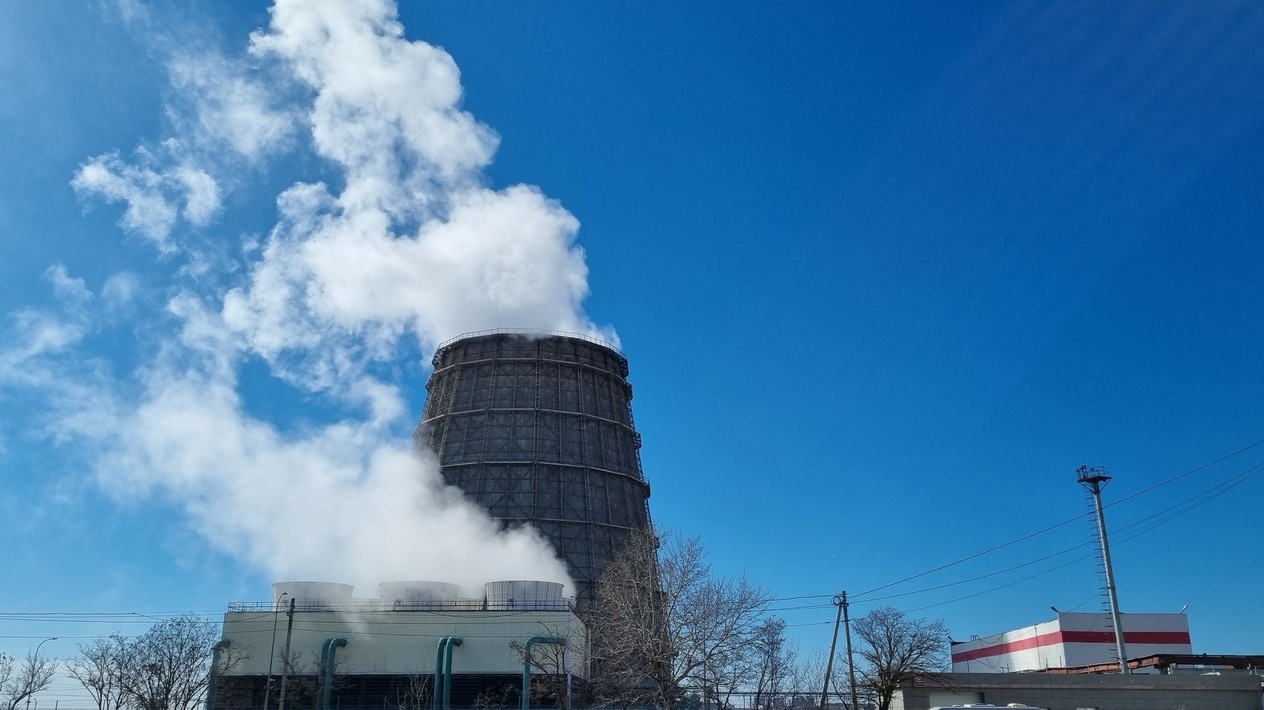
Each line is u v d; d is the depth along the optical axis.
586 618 72.00
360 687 67.88
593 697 65.62
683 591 53.12
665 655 50.72
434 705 65.69
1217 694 55.41
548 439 90.62
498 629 68.50
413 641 68.62
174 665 70.81
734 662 58.09
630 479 94.75
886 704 60.19
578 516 87.44
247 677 68.69
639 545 63.66
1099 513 68.25
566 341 98.12
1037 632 95.31
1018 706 36.66
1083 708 56.41
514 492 86.81
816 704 74.19
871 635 67.00
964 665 115.12
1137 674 56.75
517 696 66.62
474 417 92.12
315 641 69.00
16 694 73.81
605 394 98.00
